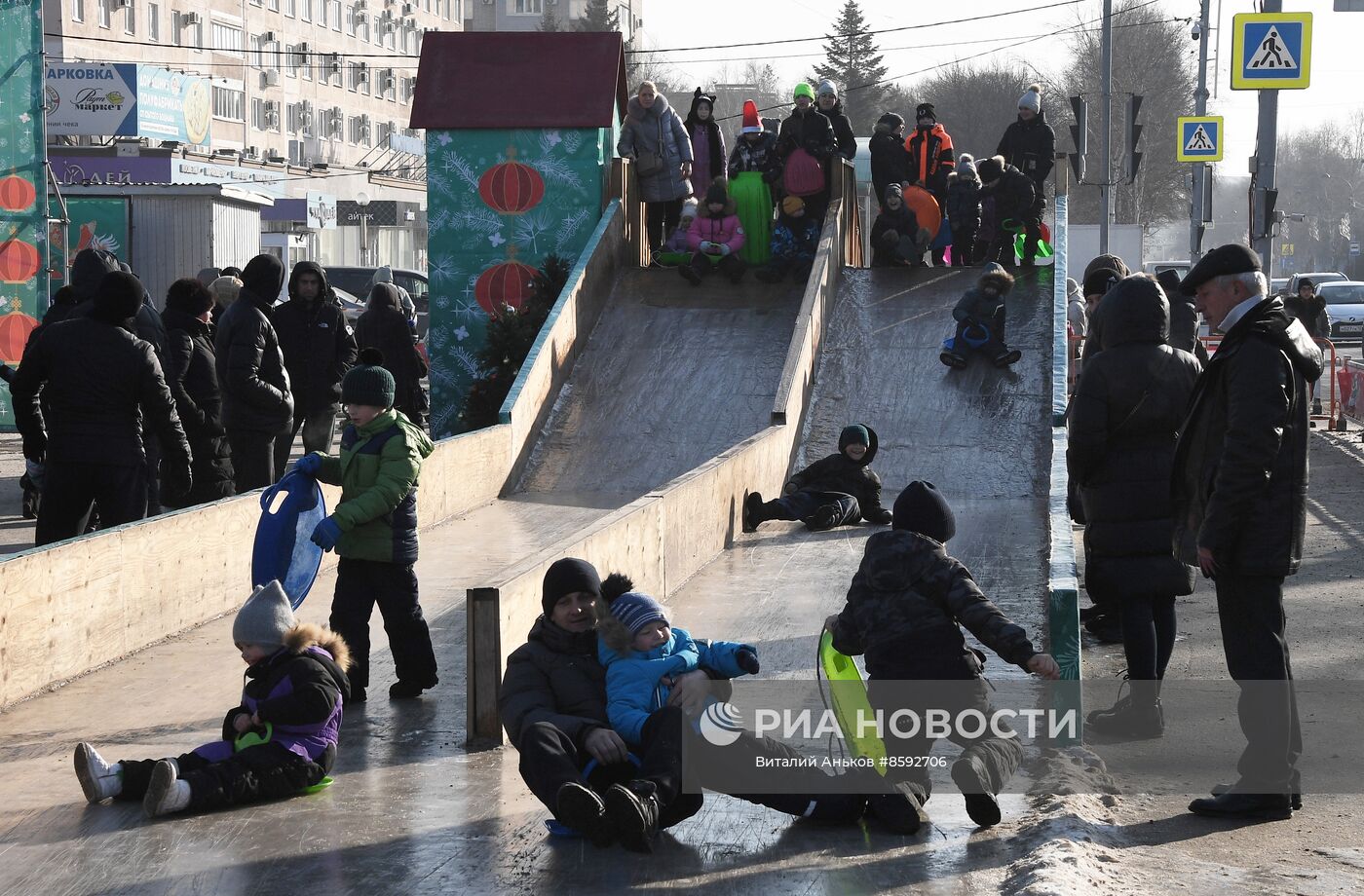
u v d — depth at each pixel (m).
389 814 5.30
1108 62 34.16
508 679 5.20
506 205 18.70
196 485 10.52
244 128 63.00
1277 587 5.57
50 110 41.81
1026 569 9.91
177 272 25.95
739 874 4.66
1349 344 41.56
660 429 14.90
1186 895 4.53
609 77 19.02
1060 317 15.26
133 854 4.89
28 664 7.01
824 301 16.17
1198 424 5.76
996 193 17.83
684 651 5.19
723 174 19.78
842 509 11.77
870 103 103.62
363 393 6.80
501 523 12.23
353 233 65.25
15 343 18.67
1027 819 5.20
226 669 7.59
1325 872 4.80
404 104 84.00
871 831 5.08
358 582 6.89
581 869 4.72
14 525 12.59
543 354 15.05
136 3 54.69
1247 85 17.77
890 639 5.12
